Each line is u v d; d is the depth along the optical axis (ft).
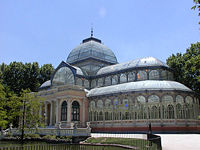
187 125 151.43
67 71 205.87
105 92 180.96
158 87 159.12
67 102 176.55
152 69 186.50
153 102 164.14
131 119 159.84
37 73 281.95
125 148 74.95
